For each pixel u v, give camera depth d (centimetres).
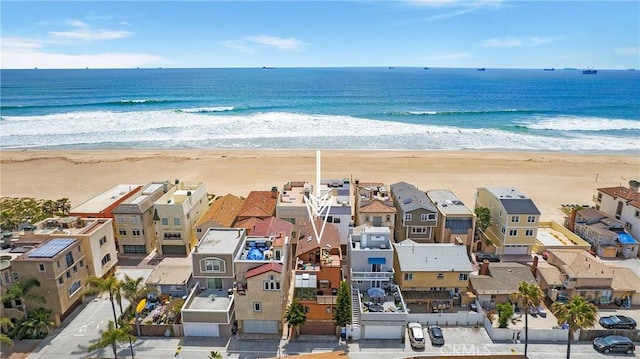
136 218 5325
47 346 3744
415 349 3722
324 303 3881
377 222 5297
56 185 8406
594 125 14775
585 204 7406
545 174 9100
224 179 8694
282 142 11931
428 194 6062
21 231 4644
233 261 4100
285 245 4178
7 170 9250
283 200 5731
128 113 16200
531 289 3494
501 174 9075
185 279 4412
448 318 4038
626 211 5703
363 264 4284
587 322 3134
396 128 13812
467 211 5375
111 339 3272
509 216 5206
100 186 8375
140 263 5244
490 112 17225
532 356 3616
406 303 4325
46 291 3856
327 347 3756
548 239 5697
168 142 11856
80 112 16412
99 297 4494
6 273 3784
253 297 3791
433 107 18762
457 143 11969
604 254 5366
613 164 9844
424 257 4356
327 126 14038
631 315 4178
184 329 3888
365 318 3797
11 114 15962
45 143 11600
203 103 19362
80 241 4259
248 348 3741
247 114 16162
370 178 8738
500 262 4991
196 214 5778
